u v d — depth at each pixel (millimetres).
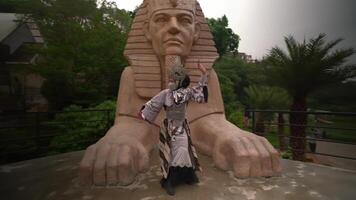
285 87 8211
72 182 3484
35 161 4613
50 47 10258
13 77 14086
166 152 3020
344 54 7180
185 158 3018
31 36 17656
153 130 4336
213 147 3904
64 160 4664
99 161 3264
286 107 11414
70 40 10484
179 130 3041
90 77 10852
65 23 10805
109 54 10883
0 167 4266
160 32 4137
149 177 3453
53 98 10836
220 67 19094
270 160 3516
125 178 3205
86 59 10453
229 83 16328
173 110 3047
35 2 10852
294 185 3311
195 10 4480
